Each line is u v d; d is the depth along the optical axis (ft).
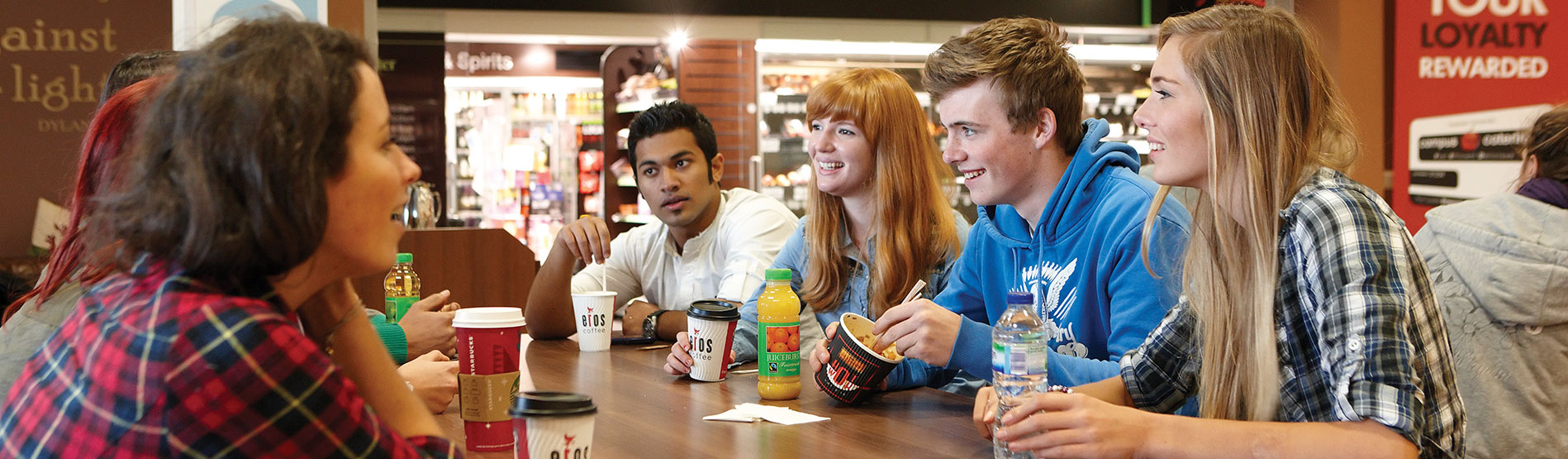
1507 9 18.40
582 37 21.24
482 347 4.24
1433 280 7.63
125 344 2.43
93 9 13.20
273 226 2.39
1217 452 3.69
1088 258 5.72
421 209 10.80
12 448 2.57
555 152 24.22
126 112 3.37
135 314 2.47
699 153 9.13
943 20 21.44
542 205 24.17
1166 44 4.36
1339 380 3.65
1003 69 5.87
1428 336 3.76
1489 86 18.48
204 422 2.36
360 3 9.54
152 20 13.41
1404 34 18.39
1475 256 7.28
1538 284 6.98
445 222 22.07
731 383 5.93
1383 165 18.94
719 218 9.36
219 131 2.35
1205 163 4.22
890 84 7.15
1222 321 4.27
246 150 2.35
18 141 13.03
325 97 2.48
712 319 5.89
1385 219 3.83
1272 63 4.02
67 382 2.53
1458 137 18.54
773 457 4.11
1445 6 18.39
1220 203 4.19
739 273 8.66
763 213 9.09
